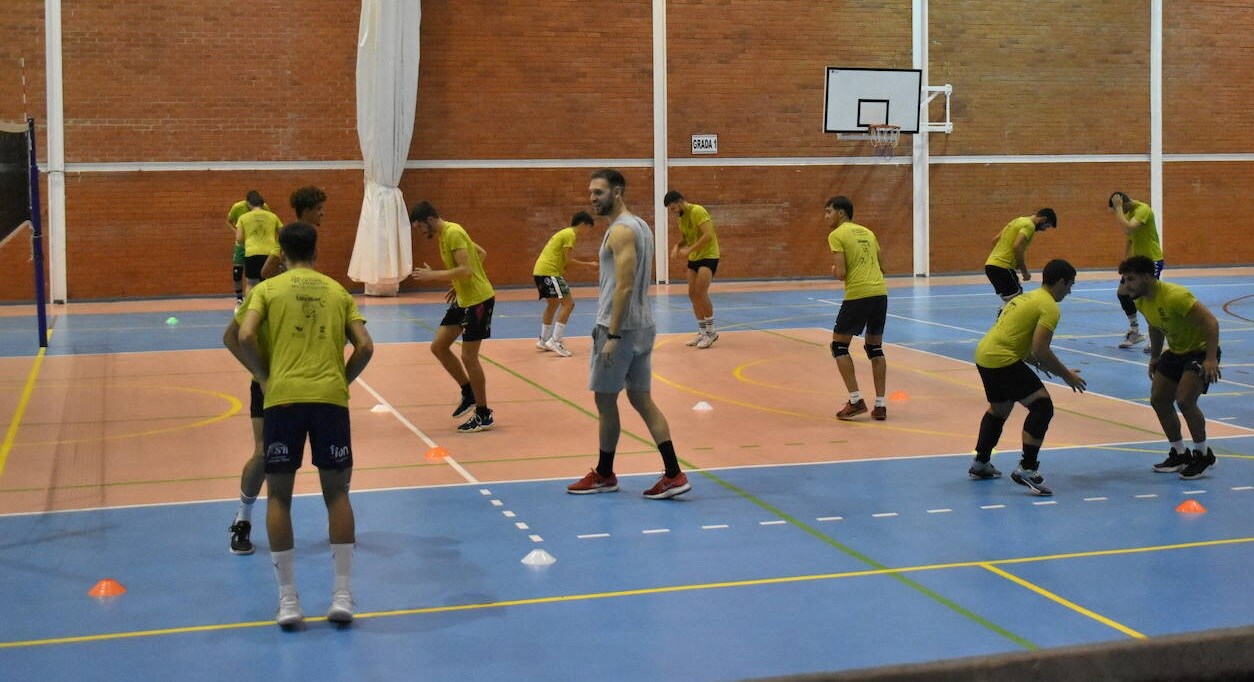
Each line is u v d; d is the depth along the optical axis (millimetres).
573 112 22688
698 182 23391
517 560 6098
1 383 12094
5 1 20125
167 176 20984
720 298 20797
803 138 23734
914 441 9156
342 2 21406
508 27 22266
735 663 4617
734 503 7273
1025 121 24672
